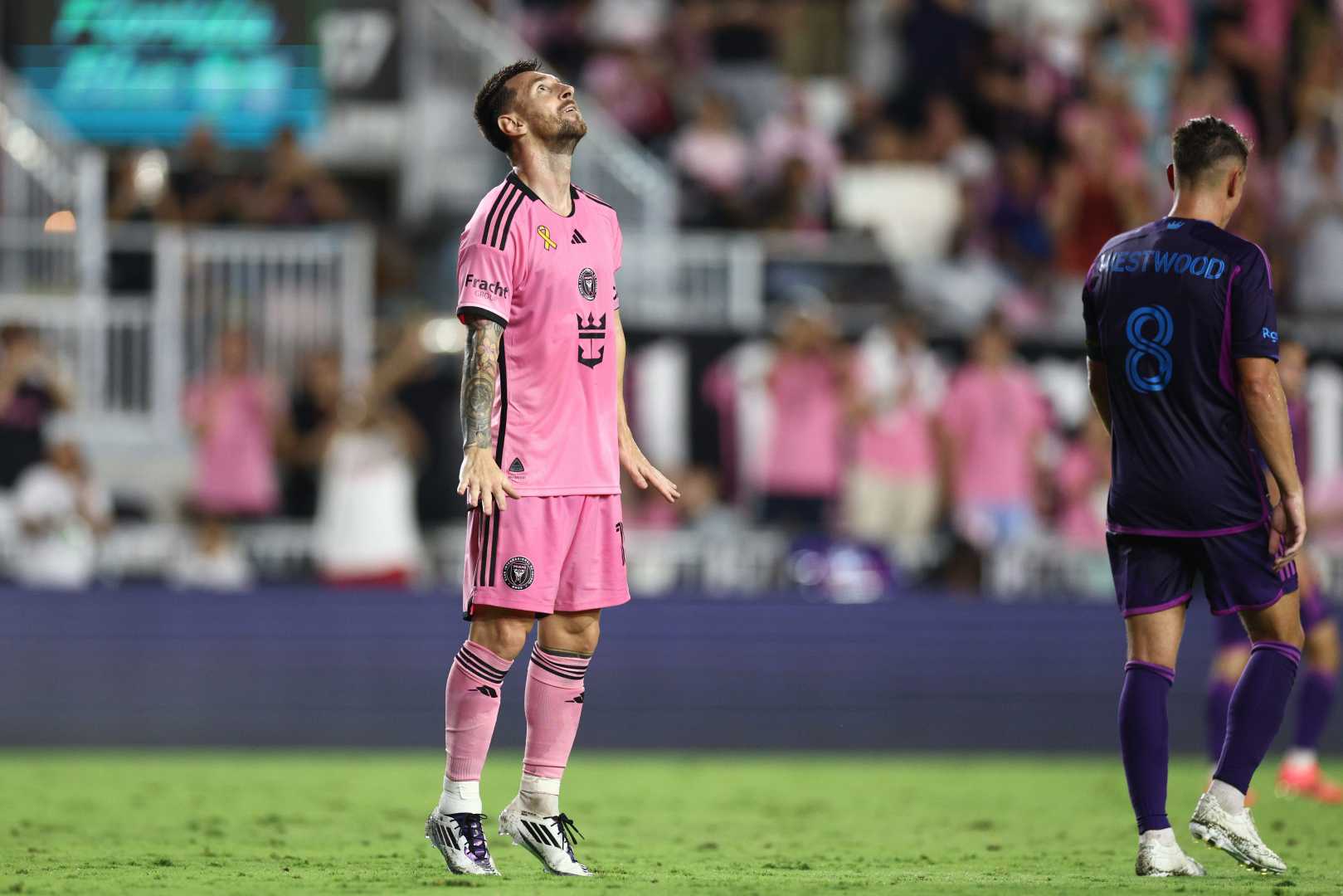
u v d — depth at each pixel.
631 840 23.95
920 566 47.12
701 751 43.94
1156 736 18.34
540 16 64.69
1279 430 18.08
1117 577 19.06
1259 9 63.75
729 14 65.62
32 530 45.31
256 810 28.33
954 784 35.16
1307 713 32.03
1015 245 59.00
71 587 43.12
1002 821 27.58
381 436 46.22
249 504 48.88
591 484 18.14
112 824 25.86
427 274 58.47
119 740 43.06
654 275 54.28
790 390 48.56
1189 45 64.12
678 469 49.72
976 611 44.41
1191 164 18.83
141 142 61.72
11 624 42.88
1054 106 62.25
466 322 17.97
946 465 48.50
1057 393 51.06
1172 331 18.36
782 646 44.16
